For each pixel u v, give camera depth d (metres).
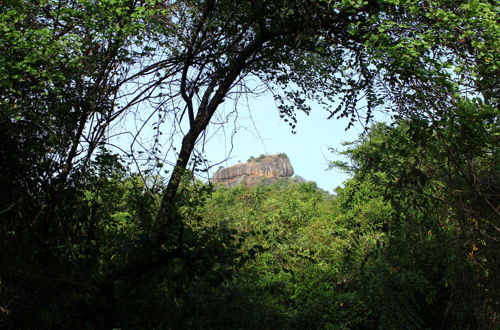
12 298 4.80
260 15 6.70
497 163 5.01
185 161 6.24
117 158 5.63
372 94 5.80
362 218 11.27
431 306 9.06
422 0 5.17
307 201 22.77
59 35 6.13
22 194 5.54
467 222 5.14
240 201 19.59
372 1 5.95
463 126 4.95
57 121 5.65
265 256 10.39
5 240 4.90
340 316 9.67
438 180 5.50
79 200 5.74
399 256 6.23
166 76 6.48
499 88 5.18
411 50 4.94
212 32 7.05
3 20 5.66
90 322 4.76
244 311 5.49
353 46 6.16
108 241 5.65
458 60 5.19
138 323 5.00
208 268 5.19
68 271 5.06
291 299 10.27
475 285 5.31
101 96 5.92
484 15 4.96
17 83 5.84
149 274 5.07
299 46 6.98
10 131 5.58
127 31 5.64
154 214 5.80
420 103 5.07
